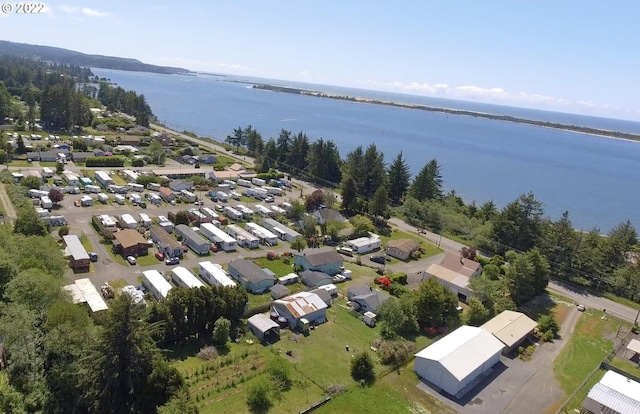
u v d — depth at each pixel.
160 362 38.72
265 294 61.78
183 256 71.44
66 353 38.19
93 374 36.25
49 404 35.97
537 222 90.44
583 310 69.38
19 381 37.03
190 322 48.28
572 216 150.38
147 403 37.03
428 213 105.31
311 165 134.25
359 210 107.75
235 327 52.09
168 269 66.25
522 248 90.25
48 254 53.78
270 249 79.25
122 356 36.84
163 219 82.19
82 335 38.88
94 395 36.09
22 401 35.44
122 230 74.00
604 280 78.62
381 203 99.88
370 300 60.06
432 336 55.97
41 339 38.44
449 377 45.06
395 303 55.16
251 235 80.81
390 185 124.44
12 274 47.62
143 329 38.69
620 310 71.50
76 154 122.19
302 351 49.53
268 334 51.31
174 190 104.94
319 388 43.72
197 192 108.19
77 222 79.50
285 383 43.34
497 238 92.44
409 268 78.81
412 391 45.12
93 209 87.31
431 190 119.88
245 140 170.00
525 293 69.00
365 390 44.22
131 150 138.25
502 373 49.94
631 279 76.50
